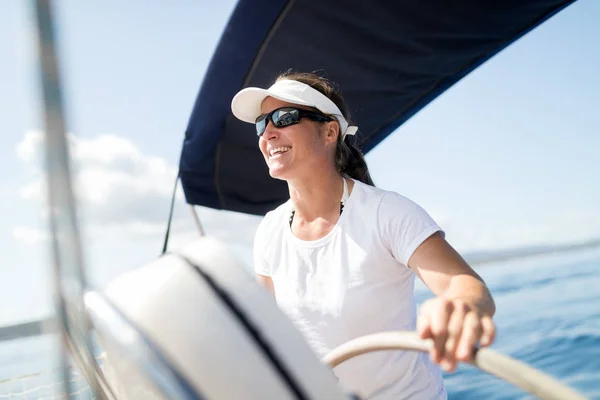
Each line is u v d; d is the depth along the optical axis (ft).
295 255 5.27
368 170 6.12
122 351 1.92
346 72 9.90
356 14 8.71
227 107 10.39
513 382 2.17
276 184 12.16
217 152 11.21
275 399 1.82
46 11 1.37
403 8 8.53
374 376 4.81
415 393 4.88
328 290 4.98
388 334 2.74
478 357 2.35
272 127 5.53
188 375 1.87
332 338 4.94
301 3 8.67
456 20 8.73
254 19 9.15
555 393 1.98
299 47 9.44
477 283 3.77
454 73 10.11
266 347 1.89
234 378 1.85
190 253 2.11
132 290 2.08
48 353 1.61
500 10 8.50
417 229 4.51
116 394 2.20
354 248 4.90
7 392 5.63
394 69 9.82
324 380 1.86
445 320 2.54
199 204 12.14
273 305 1.94
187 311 1.95
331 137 5.62
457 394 13.66
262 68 9.80
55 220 1.42
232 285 1.97
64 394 1.63
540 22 8.90
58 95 1.38
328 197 5.34
